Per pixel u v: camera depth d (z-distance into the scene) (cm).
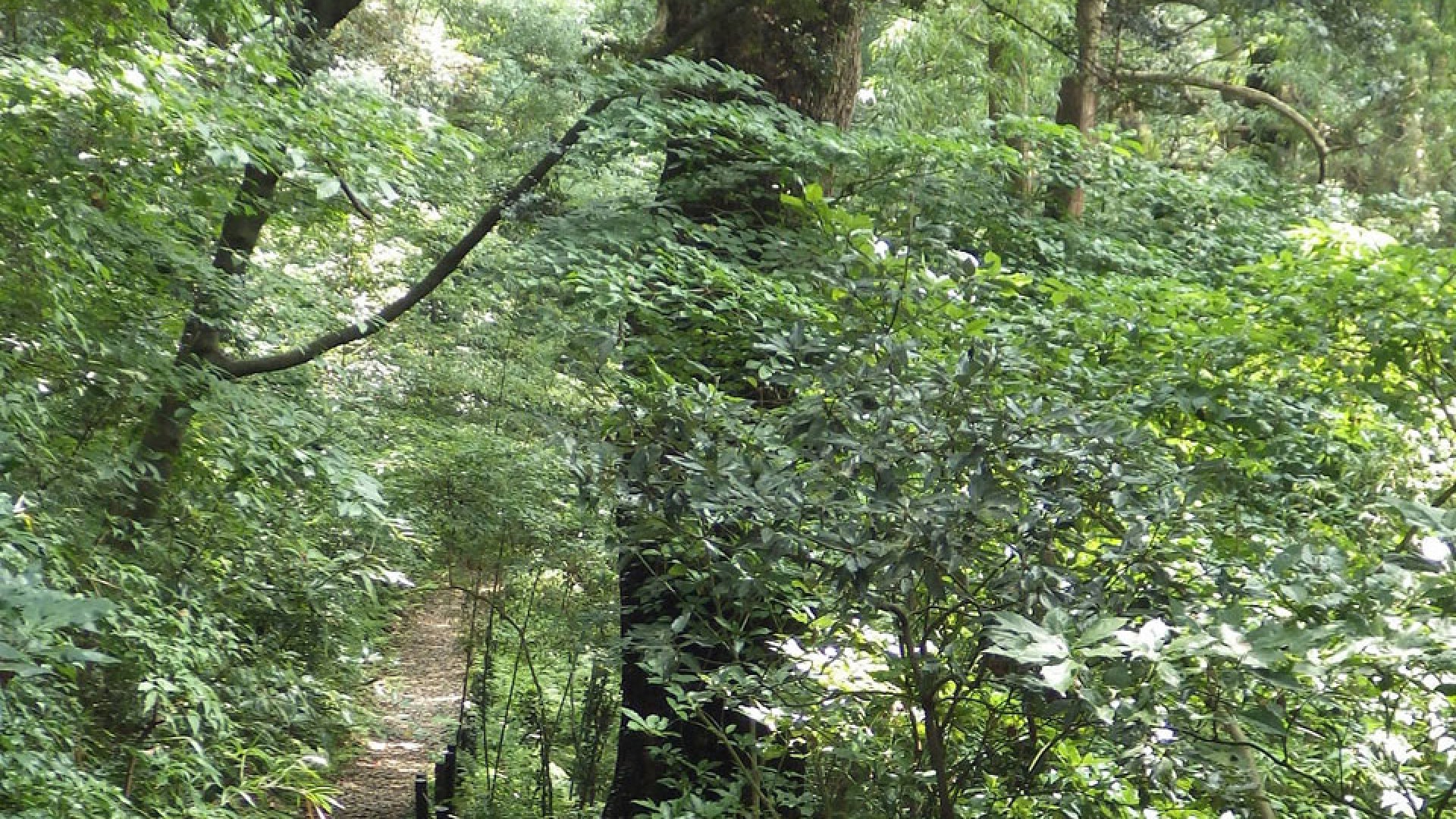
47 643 249
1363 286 598
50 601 185
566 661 1167
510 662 1263
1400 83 1669
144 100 557
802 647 439
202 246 791
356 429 1053
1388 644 286
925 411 393
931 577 355
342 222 802
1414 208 1093
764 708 448
